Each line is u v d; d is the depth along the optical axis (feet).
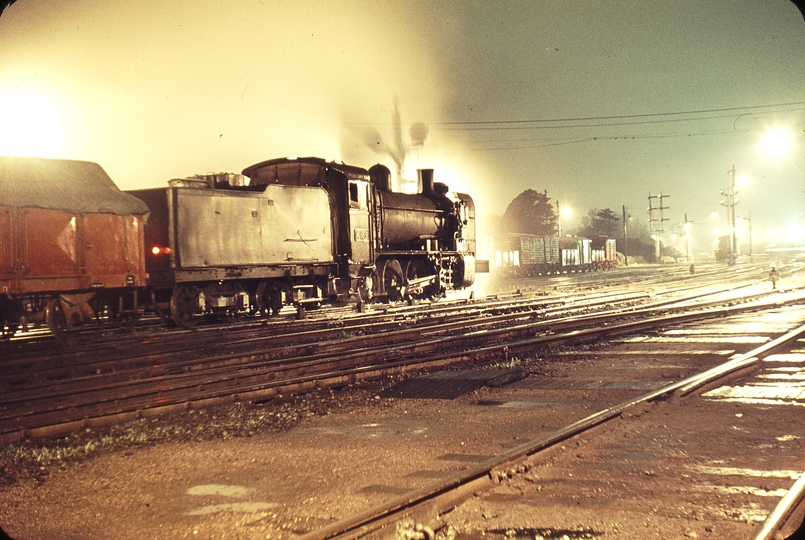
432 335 55.42
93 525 16.94
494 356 43.19
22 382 38.40
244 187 70.74
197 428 26.94
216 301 67.41
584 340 50.85
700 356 42.04
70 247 55.93
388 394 33.32
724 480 18.34
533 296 107.96
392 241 90.79
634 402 26.73
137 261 60.80
